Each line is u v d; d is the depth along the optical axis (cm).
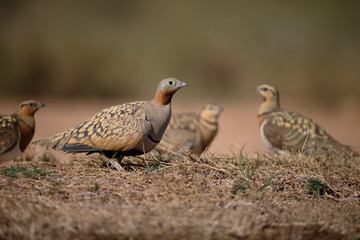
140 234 824
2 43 5309
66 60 5250
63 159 1429
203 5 6053
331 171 1258
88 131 1166
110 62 5381
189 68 5469
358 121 4056
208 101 5075
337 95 5209
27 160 1452
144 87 5309
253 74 5456
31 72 5172
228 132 3284
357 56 5606
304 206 991
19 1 5847
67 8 5891
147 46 5591
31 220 857
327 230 890
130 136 1145
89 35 5572
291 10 6178
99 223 855
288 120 1628
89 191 1033
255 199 1023
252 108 4681
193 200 991
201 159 1278
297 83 5328
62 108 4391
